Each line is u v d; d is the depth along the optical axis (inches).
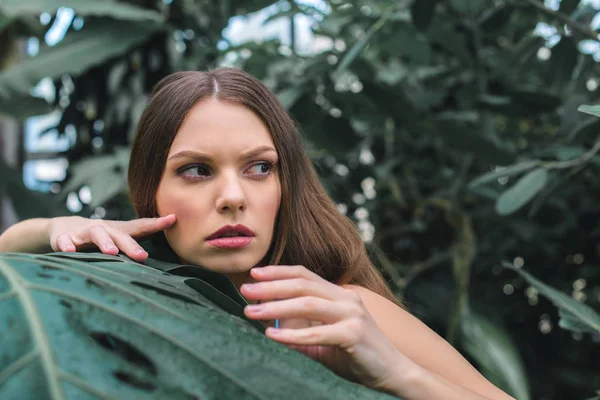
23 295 17.0
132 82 97.1
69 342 15.4
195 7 101.3
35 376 14.0
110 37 90.5
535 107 69.4
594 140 56.7
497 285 99.4
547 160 62.0
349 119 76.7
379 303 31.7
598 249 90.5
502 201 49.3
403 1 66.6
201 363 16.9
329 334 22.7
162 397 15.2
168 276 25.2
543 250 94.7
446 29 72.6
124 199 88.9
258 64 83.6
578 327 39.1
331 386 18.8
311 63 69.9
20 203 83.8
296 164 36.3
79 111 103.3
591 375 95.6
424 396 24.2
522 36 81.8
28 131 129.3
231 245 31.4
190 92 32.3
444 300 89.2
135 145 35.9
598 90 66.5
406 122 72.4
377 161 97.5
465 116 77.4
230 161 31.6
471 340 75.0
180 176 32.2
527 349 98.7
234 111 32.1
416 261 98.0
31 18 98.7
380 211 98.7
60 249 34.2
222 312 20.9
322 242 37.3
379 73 84.7
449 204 81.7
